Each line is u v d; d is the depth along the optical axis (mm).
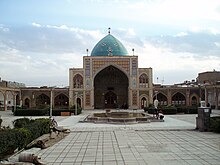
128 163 6379
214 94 34781
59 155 7383
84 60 34531
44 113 25016
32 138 9203
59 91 36688
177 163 6305
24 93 36500
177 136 10555
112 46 37469
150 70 34750
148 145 8633
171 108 25688
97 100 37281
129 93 34406
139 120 17078
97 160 6754
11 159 6816
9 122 17969
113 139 9969
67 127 14180
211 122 12008
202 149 7887
